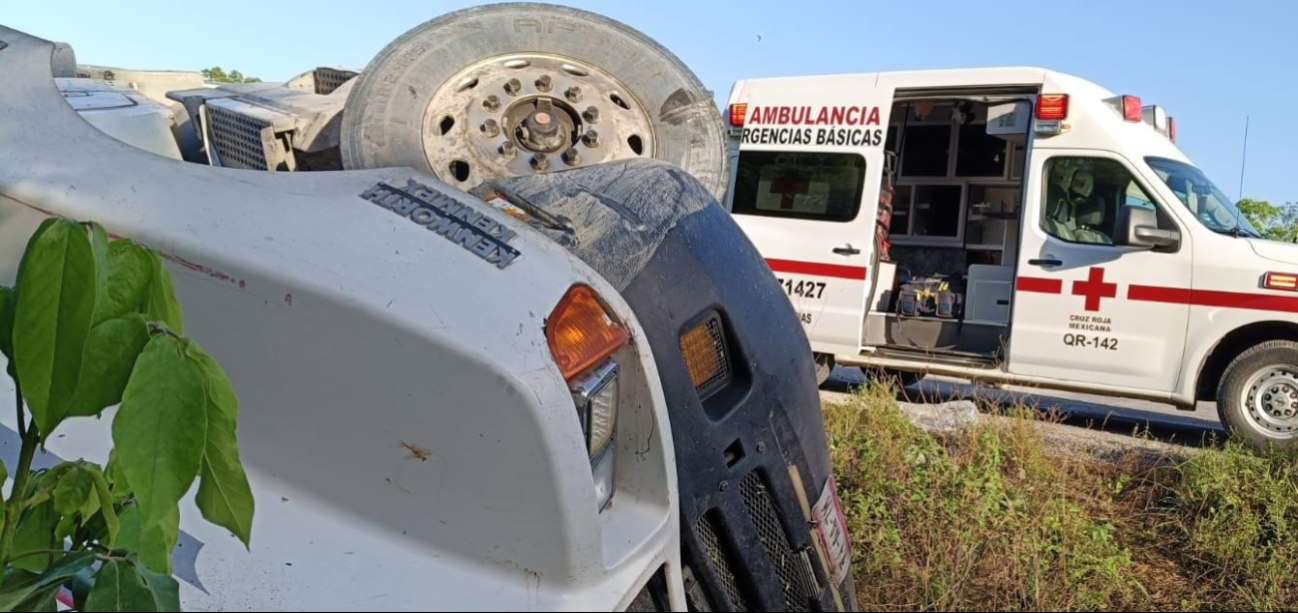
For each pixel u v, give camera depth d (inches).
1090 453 213.0
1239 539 152.6
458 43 102.2
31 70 77.5
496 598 56.6
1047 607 133.9
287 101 111.2
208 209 64.3
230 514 45.1
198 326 63.1
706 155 108.7
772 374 85.0
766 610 85.7
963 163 358.0
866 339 315.9
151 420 41.6
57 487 49.7
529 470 56.8
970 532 146.4
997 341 299.1
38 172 67.2
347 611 55.0
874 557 140.3
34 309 41.9
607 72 107.4
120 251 45.3
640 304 76.3
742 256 87.5
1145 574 151.8
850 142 298.7
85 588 48.5
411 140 99.4
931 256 367.2
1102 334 271.3
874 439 181.9
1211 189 286.8
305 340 60.2
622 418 68.4
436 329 57.3
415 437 58.5
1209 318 259.1
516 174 101.6
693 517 77.8
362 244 61.6
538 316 60.2
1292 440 249.3
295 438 61.6
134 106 96.9
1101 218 274.8
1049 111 277.0
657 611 68.3
